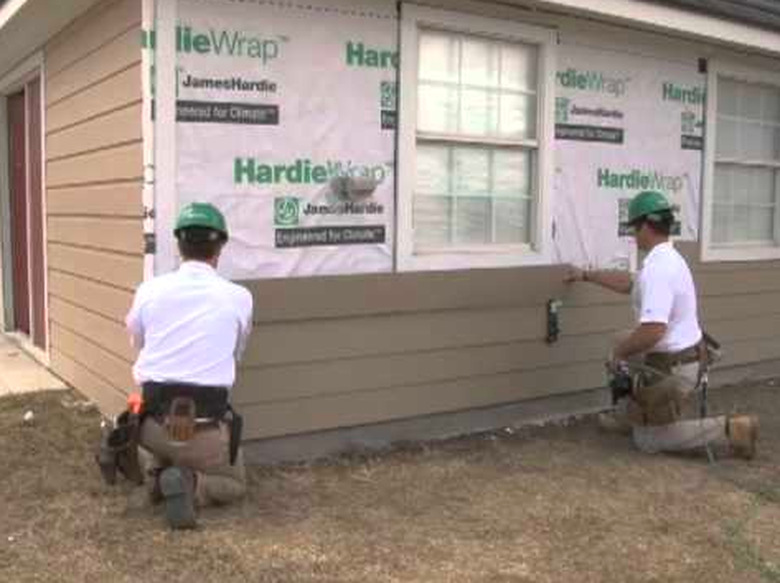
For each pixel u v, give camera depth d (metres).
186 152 5.30
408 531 4.72
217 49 5.34
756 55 8.16
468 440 6.42
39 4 6.09
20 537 4.45
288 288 5.64
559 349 6.94
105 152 6.01
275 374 5.66
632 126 7.28
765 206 8.64
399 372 6.15
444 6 6.09
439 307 6.28
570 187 6.91
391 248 6.06
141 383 4.66
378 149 5.95
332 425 5.91
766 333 8.59
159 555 4.27
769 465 5.99
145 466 4.82
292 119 5.61
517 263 6.64
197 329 4.61
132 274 5.63
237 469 4.96
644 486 5.52
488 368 6.57
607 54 7.04
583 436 6.60
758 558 4.50
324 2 5.66
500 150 6.60
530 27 6.51
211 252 4.78
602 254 7.16
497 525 4.84
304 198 5.70
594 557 4.47
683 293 6.01
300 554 4.35
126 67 5.54
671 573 4.31
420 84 6.16
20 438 5.89
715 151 8.01
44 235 7.77
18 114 8.86
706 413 7.29
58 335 7.50
